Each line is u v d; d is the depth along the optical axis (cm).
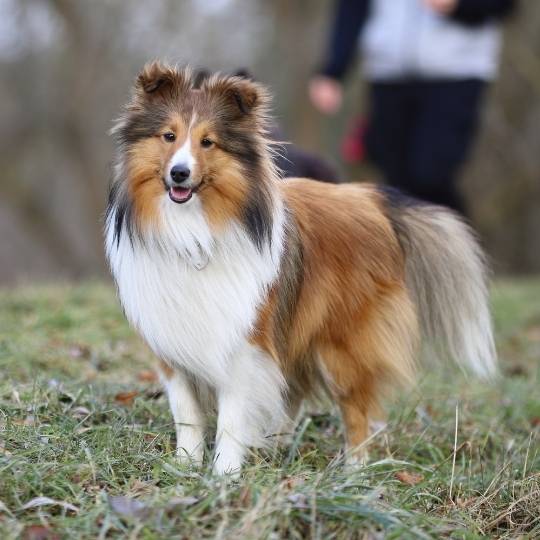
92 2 3216
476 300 1048
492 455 1018
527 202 3669
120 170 877
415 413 1093
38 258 4188
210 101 869
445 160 1608
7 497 728
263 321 866
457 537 752
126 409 993
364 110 3155
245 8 3228
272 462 848
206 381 875
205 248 841
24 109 3572
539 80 3086
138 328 873
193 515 697
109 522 683
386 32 1612
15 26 3206
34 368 1129
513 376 1405
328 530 708
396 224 1009
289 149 1274
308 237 928
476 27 1577
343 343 945
